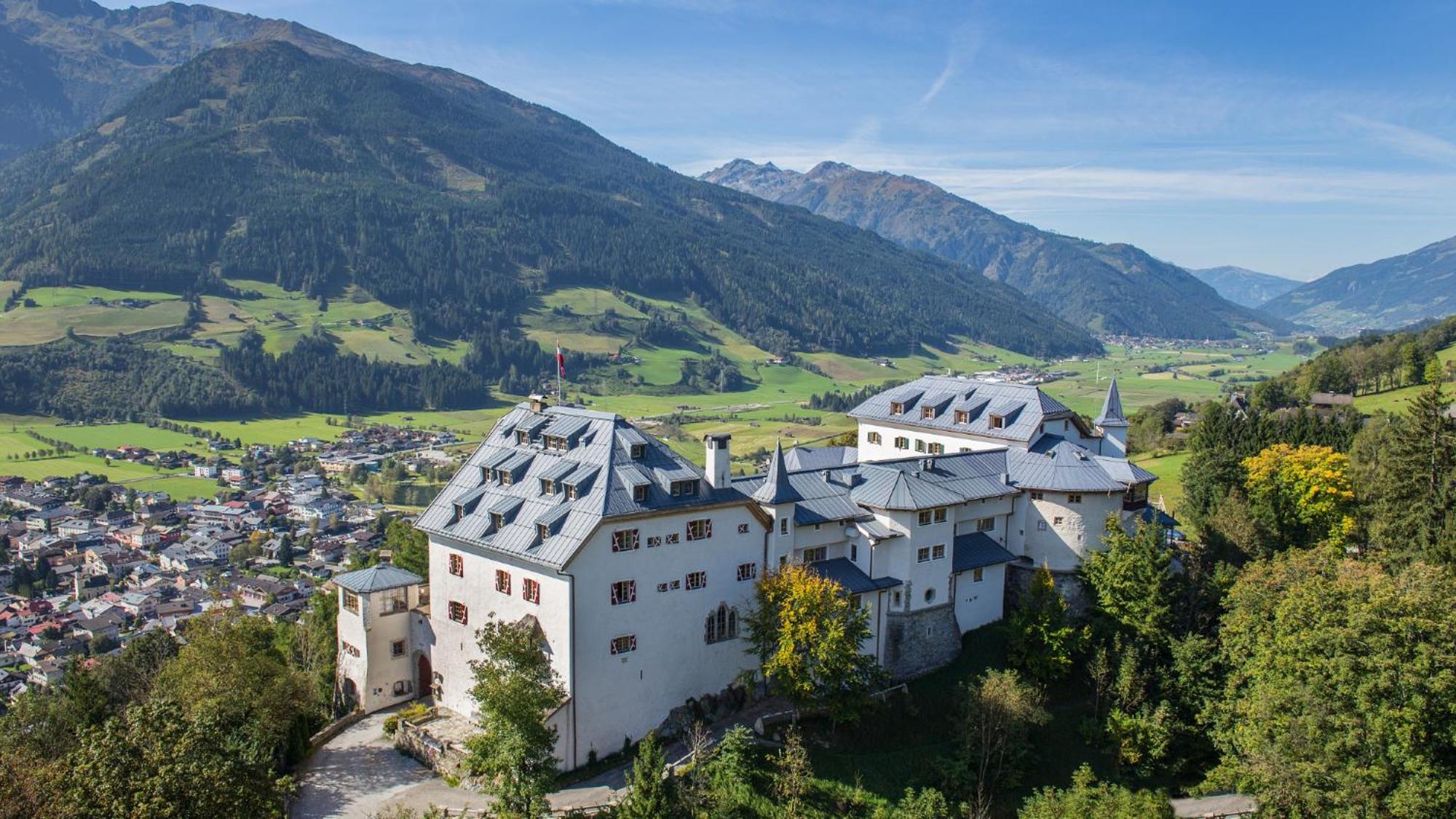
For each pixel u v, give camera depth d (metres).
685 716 81.12
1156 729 82.38
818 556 90.44
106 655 155.62
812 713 81.69
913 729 83.75
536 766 66.44
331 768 77.25
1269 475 119.38
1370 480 124.44
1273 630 78.94
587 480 77.94
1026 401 108.50
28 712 83.38
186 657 80.31
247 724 69.12
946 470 97.88
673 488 79.00
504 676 68.12
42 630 186.50
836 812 72.81
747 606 85.06
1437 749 64.69
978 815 73.94
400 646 89.62
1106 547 98.44
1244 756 75.12
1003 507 100.94
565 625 73.44
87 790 48.66
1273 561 93.00
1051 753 84.25
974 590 97.50
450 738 78.81
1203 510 121.75
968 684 86.19
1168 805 66.44
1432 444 108.69
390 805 70.69
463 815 67.94
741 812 70.31
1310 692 68.38
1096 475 99.31
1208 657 86.12
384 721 85.25
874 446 120.19
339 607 91.50
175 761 50.75
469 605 83.12
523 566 77.06
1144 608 90.81
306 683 82.44
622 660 76.75
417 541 125.00
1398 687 64.94
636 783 64.81
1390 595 67.69
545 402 91.75
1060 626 90.25
